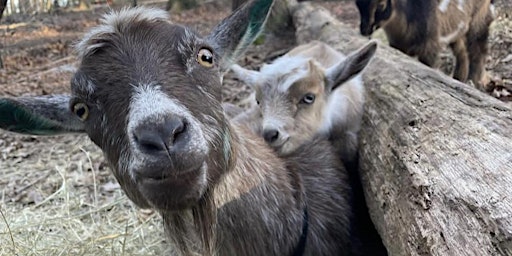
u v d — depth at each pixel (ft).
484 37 3.61
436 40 3.58
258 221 1.61
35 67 5.82
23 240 2.37
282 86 2.13
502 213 1.06
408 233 1.36
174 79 1.30
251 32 1.68
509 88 3.39
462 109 1.63
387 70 2.30
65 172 3.05
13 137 3.85
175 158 1.18
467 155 1.34
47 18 8.41
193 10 7.27
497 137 1.37
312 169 1.94
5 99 1.51
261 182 1.63
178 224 1.53
